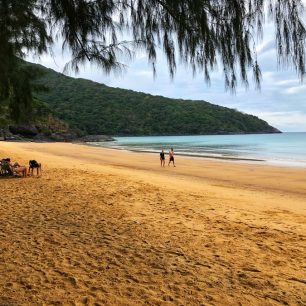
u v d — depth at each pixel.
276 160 36.81
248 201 12.58
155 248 6.57
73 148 61.84
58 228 7.67
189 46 2.42
